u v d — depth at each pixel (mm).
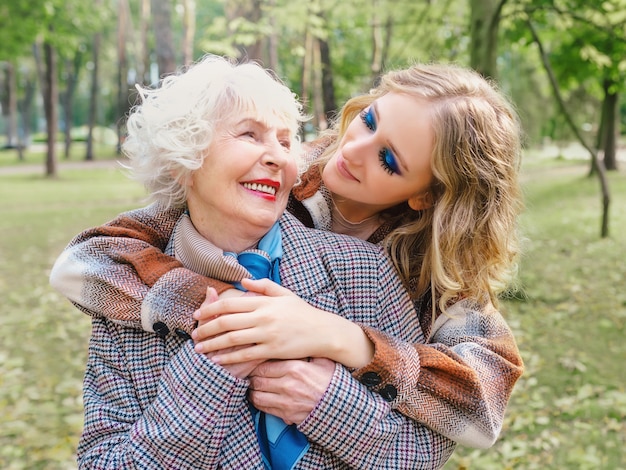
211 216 1164
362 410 1060
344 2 7523
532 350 4598
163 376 1084
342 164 1238
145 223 1312
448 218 1226
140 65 28953
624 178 17062
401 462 1116
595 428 3486
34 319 5238
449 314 1250
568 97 16703
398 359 1099
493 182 1218
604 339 4805
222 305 1065
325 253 1226
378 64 10766
